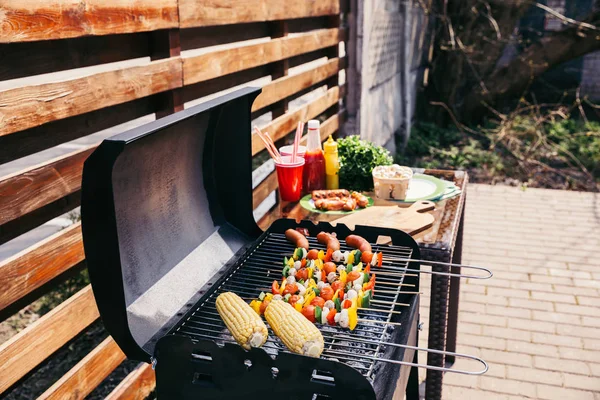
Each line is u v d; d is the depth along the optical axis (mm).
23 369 1291
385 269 1391
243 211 1539
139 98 1654
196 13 1826
